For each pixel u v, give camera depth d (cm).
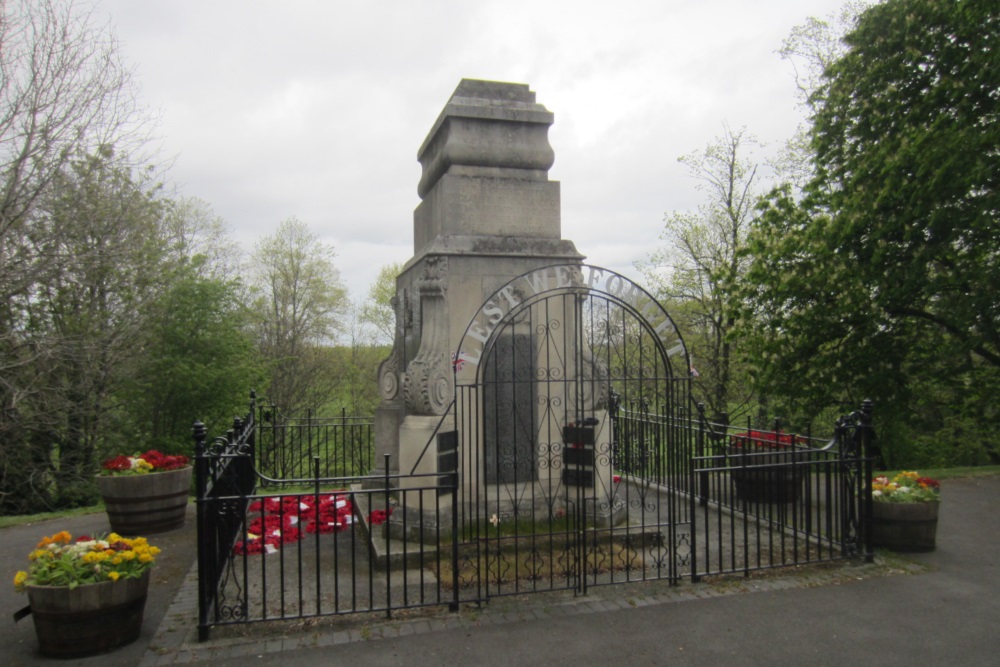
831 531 660
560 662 446
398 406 869
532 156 770
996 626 498
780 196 1549
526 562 569
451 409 696
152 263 1714
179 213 2417
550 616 518
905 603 542
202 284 1862
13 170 1314
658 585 580
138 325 1628
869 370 1415
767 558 649
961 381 1428
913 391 1476
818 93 1528
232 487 606
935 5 1243
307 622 508
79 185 1481
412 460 672
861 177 1345
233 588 584
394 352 889
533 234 763
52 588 452
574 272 738
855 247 1360
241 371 1908
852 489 646
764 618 514
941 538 729
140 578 484
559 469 727
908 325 1417
